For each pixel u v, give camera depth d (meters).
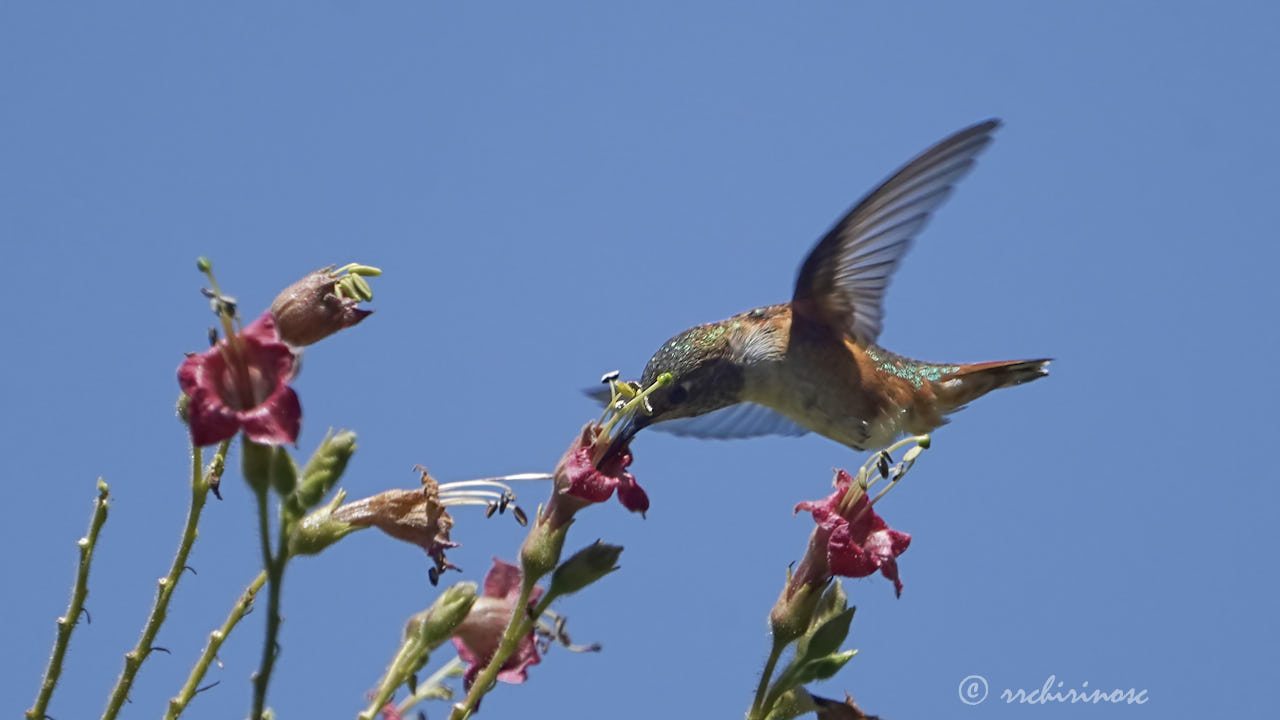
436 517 9.12
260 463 7.83
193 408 7.68
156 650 8.70
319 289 9.65
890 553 10.00
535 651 9.66
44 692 8.66
